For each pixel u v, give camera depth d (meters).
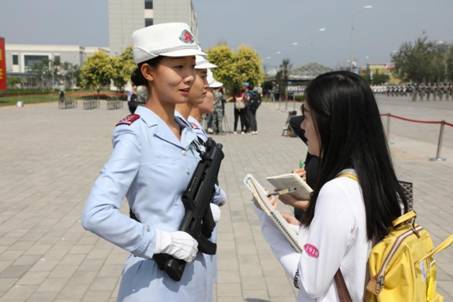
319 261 1.66
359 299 1.71
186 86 1.90
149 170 1.80
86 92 59.91
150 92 1.96
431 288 1.76
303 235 1.87
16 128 18.45
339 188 1.66
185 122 2.06
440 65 54.16
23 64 101.75
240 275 4.37
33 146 13.03
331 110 1.70
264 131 17.78
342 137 1.70
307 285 1.70
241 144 13.75
